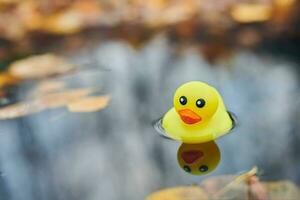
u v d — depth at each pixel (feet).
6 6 3.33
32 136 2.16
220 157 1.99
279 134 2.08
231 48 2.84
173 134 2.09
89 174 1.98
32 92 2.47
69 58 2.85
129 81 2.56
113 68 2.71
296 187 1.85
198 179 1.91
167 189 1.88
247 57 2.73
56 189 1.92
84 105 2.35
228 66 2.66
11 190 1.92
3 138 2.17
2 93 2.47
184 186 1.88
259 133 2.09
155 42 2.98
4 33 3.14
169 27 3.11
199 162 1.98
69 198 1.88
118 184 1.92
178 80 2.55
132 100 2.38
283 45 2.83
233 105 2.30
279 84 2.46
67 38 3.08
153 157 2.01
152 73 2.63
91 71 2.68
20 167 2.02
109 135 2.15
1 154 2.08
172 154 2.02
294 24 2.98
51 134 2.17
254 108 2.26
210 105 2.02
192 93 2.01
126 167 1.99
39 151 2.08
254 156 1.99
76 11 3.31
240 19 3.06
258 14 3.09
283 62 2.67
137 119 2.23
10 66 2.76
